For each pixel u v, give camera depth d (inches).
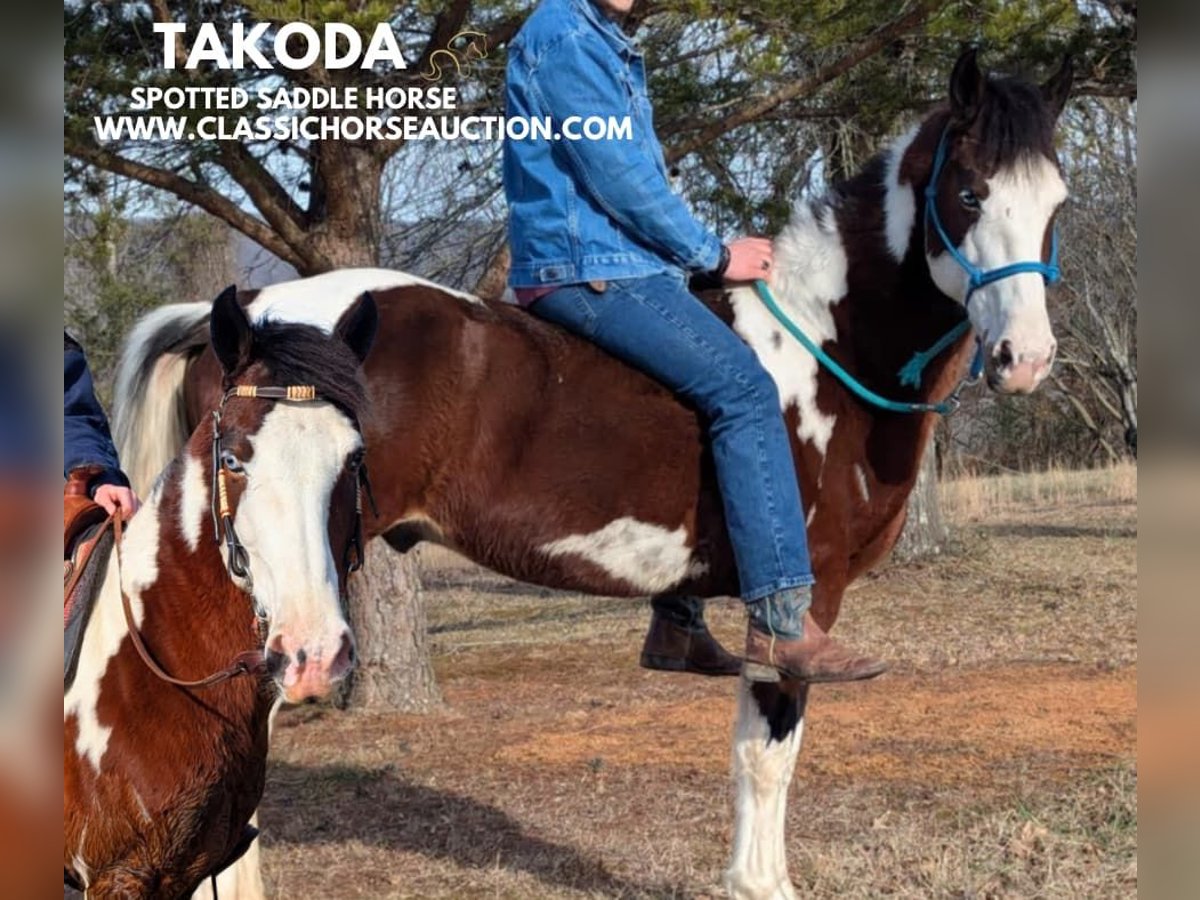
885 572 456.4
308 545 95.7
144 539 106.3
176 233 367.2
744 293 164.1
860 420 162.7
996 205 149.0
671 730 270.7
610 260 150.3
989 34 251.8
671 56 289.3
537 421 150.0
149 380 154.4
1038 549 491.5
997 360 146.7
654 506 153.3
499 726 282.0
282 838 206.5
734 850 157.5
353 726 286.0
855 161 395.5
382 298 148.1
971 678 305.1
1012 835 185.3
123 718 102.7
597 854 192.7
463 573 609.6
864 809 207.6
